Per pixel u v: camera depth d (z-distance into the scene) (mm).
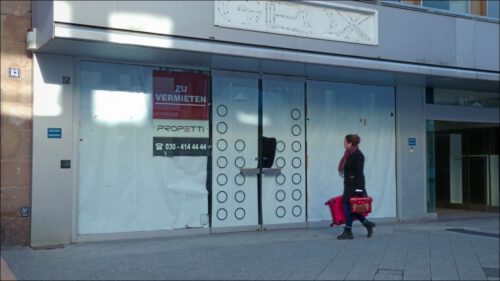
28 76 8852
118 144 9625
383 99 12656
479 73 12242
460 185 16109
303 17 10172
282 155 11266
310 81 11664
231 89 10750
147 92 9906
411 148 12938
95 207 9414
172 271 7227
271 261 7973
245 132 10867
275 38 9852
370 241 9844
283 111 11305
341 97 12078
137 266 7484
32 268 7309
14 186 8750
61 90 9055
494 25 12828
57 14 7930
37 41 8695
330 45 10469
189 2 9023
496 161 15422
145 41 8500
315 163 11656
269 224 11078
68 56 9125
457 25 12242
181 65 10195
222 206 10609
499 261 8383
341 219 10094
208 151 10484
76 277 6832
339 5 10531
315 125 11688
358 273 7379
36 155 8859
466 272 7609
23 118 8812
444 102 13617
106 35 8156
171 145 10109
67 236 9125
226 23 9359
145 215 9859
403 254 8719
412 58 11539
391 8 11297
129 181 9719
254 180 10953
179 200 10180
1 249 8578
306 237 10180
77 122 9211
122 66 9695
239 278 6941
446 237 10531
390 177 12688
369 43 10938
